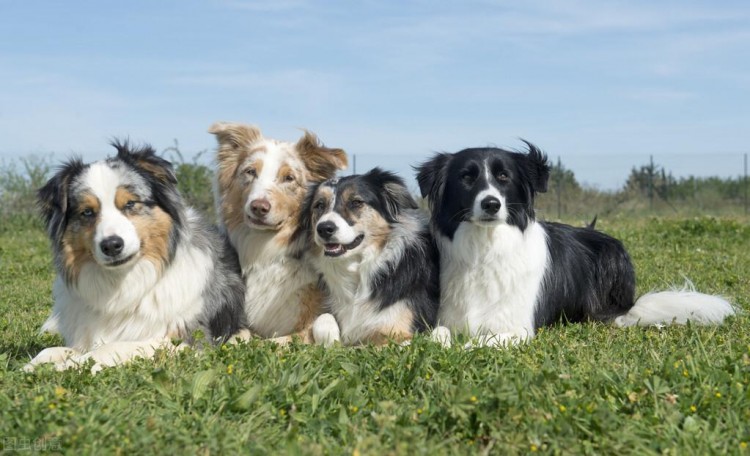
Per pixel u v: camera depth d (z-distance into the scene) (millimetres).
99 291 5422
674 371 4199
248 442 3467
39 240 15445
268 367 4457
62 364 5059
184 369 4676
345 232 5840
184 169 17297
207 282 5789
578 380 4160
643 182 29047
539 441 3389
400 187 6273
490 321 6086
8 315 7559
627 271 7227
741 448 3348
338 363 4609
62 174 5336
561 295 6602
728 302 6867
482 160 5961
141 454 3305
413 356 4594
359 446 3283
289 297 6316
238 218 6434
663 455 3318
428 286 6227
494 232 5965
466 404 3682
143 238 5344
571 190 28000
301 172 6422
